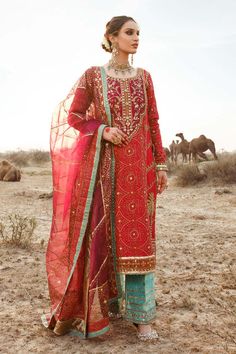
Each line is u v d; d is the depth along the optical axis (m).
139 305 3.39
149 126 3.60
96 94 3.41
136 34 3.41
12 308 4.11
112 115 3.36
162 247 6.73
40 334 3.52
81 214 3.32
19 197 12.97
